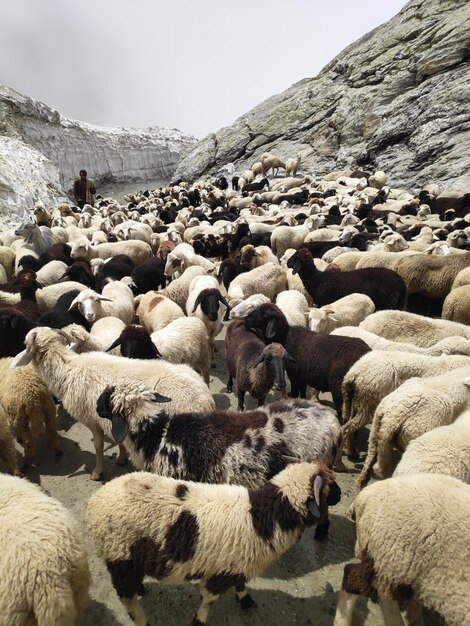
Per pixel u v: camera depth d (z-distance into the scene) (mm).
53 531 1287
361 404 2195
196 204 11312
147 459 1801
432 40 13094
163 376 2105
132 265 4742
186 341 2688
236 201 10039
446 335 2797
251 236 5941
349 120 14070
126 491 1440
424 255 3988
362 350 2381
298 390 2787
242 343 2703
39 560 1212
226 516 1422
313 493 1434
